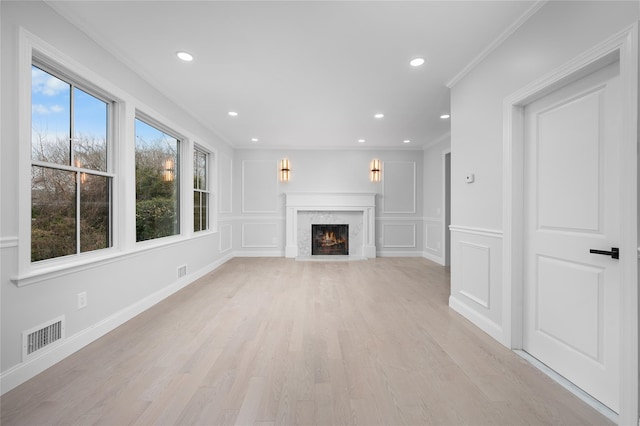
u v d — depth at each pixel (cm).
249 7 188
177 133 360
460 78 276
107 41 226
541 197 190
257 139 548
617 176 143
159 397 152
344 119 420
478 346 212
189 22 204
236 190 608
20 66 163
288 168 609
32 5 171
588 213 157
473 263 256
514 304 205
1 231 157
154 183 324
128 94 259
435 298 329
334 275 445
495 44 220
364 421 135
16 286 163
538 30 181
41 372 174
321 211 616
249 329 241
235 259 580
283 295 339
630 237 129
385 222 619
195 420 135
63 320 193
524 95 192
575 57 154
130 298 266
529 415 140
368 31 212
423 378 171
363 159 615
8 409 142
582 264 160
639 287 127
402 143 575
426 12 191
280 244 614
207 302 312
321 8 189
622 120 132
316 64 261
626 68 129
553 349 179
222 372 176
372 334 233
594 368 153
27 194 169
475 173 251
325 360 191
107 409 142
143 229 303
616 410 142
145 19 201
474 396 154
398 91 319
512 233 204
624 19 131
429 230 587
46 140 192
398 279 420
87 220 227
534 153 195
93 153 234
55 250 198
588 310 157
